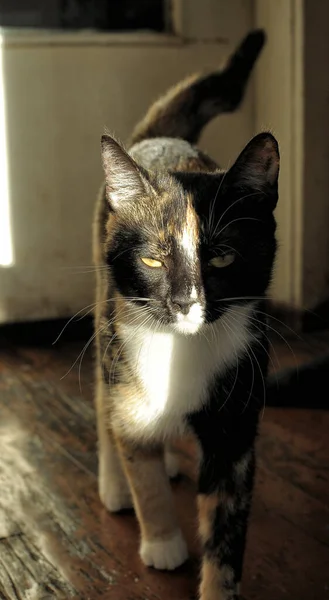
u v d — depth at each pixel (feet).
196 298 2.37
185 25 3.97
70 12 3.98
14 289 4.02
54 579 2.60
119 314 2.54
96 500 2.93
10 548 2.72
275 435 3.23
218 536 2.50
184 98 3.12
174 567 2.63
